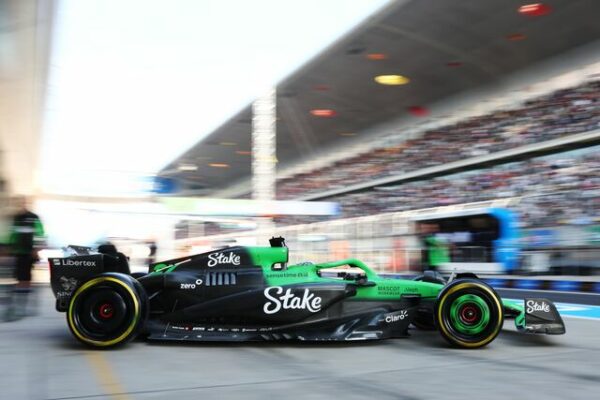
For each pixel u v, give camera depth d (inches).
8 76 797.2
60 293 219.3
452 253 716.0
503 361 188.9
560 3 753.0
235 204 1056.2
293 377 162.9
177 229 1008.2
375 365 180.7
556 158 820.0
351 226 894.4
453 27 864.9
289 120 1438.2
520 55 927.0
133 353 195.9
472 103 1108.5
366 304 221.9
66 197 917.8
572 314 332.8
